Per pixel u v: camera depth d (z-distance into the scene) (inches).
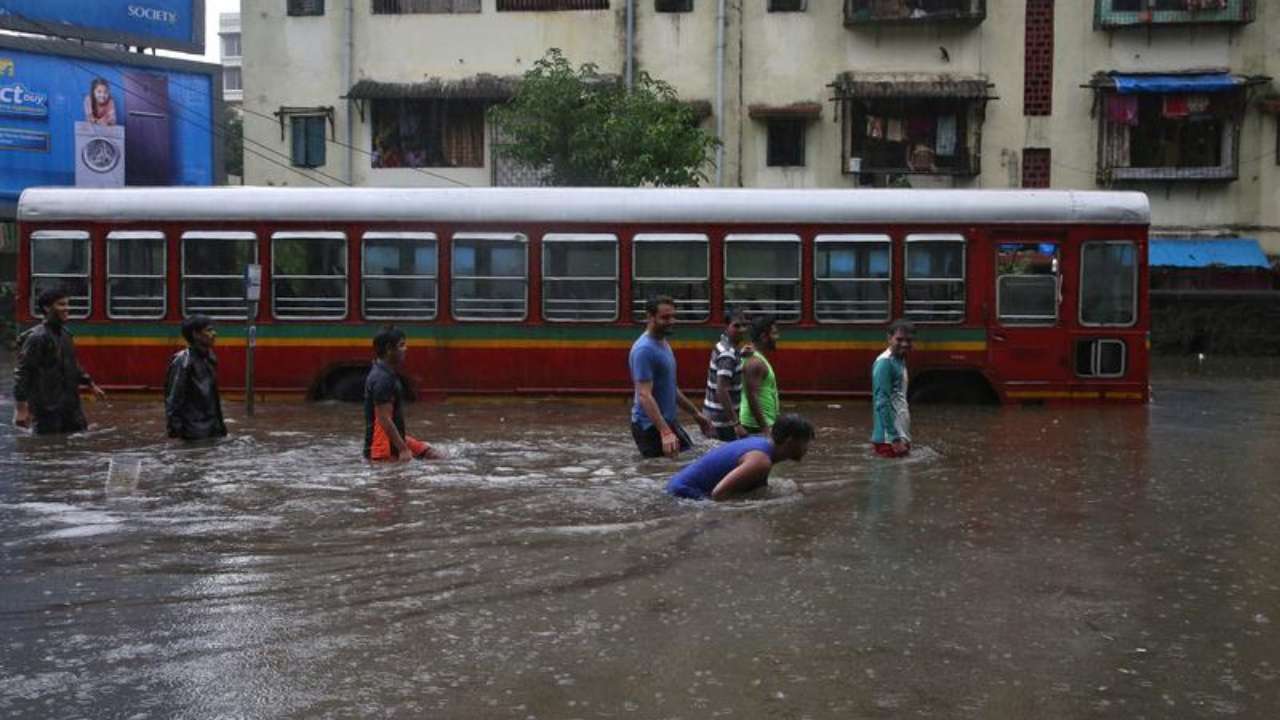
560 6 1122.7
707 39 1114.1
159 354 642.2
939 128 1110.4
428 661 206.1
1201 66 1098.7
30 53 1025.5
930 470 403.5
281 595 246.8
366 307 640.4
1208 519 324.5
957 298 629.9
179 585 254.5
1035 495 358.6
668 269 636.7
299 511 330.0
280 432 505.7
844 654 209.3
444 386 641.0
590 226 635.5
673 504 338.0
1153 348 1119.0
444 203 640.4
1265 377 872.3
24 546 289.3
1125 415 587.8
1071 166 1111.6
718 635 220.1
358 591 249.8
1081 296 627.5
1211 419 567.2
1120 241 626.5
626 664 204.2
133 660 206.5
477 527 308.3
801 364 633.0
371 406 421.1
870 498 351.3
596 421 554.9
